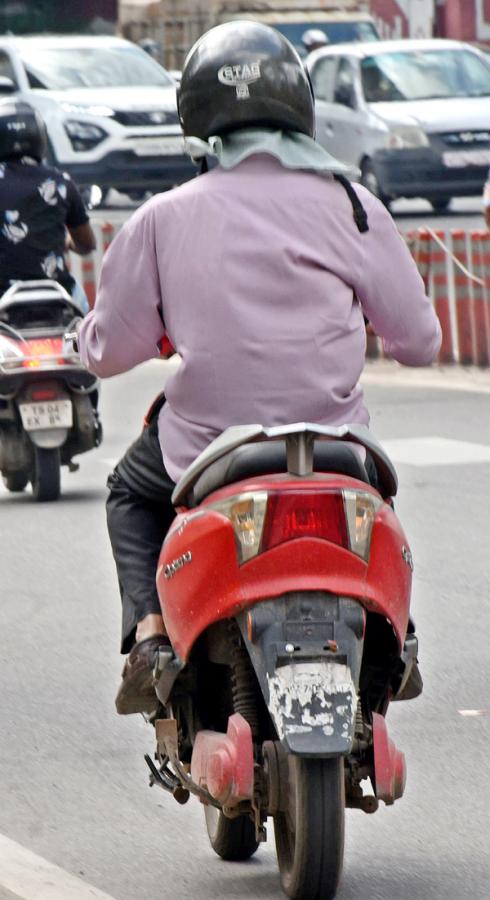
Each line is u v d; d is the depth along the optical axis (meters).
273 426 9.35
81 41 54.69
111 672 14.77
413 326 9.62
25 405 21.30
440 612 16.59
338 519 8.86
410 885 10.07
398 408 29.62
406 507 21.38
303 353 9.34
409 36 70.06
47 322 21.47
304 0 68.12
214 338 9.36
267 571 8.91
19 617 16.67
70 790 11.92
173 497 9.47
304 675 8.77
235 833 10.36
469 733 13.02
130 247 9.55
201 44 9.68
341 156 52.50
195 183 9.56
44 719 13.52
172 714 9.87
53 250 22.05
